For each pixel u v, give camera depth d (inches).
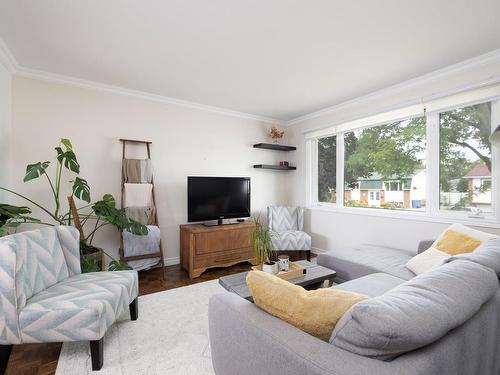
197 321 81.8
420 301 31.3
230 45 87.5
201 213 137.9
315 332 35.2
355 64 100.3
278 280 42.5
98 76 112.3
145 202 124.6
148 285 112.2
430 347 29.4
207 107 150.3
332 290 38.9
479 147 98.9
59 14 71.6
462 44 86.4
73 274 78.5
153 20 74.5
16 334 57.1
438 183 110.1
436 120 110.0
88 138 118.9
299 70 105.4
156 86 122.6
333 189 157.6
